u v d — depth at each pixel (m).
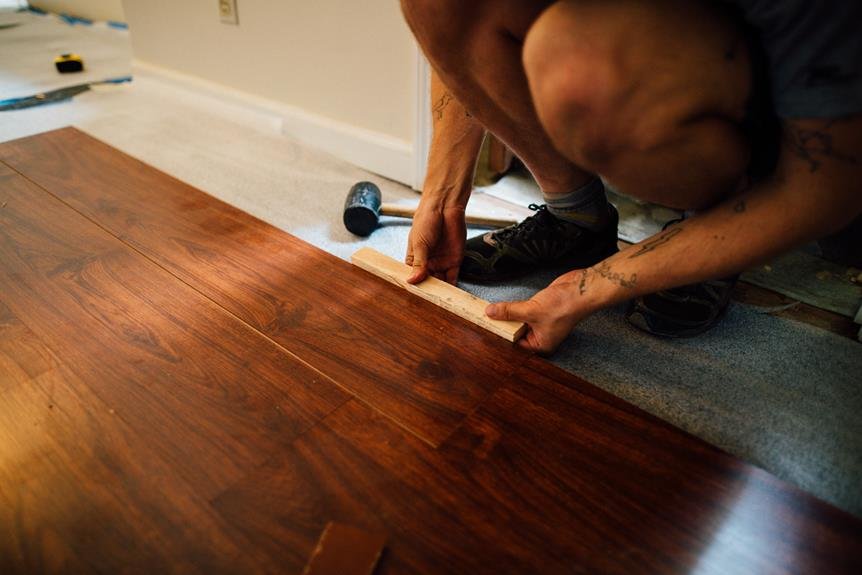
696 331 1.07
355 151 1.79
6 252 1.25
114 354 0.98
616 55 0.65
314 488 0.77
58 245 1.28
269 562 0.68
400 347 1.01
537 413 0.88
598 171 0.80
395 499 0.75
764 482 0.79
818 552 0.70
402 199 1.61
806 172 0.67
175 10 2.13
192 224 1.38
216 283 1.17
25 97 2.28
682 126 0.67
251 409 0.88
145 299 1.12
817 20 0.59
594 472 0.79
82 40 3.21
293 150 1.88
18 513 0.73
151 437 0.83
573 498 0.76
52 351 0.99
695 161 0.72
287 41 1.81
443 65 0.92
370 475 0.78
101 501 0.75
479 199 1.60
